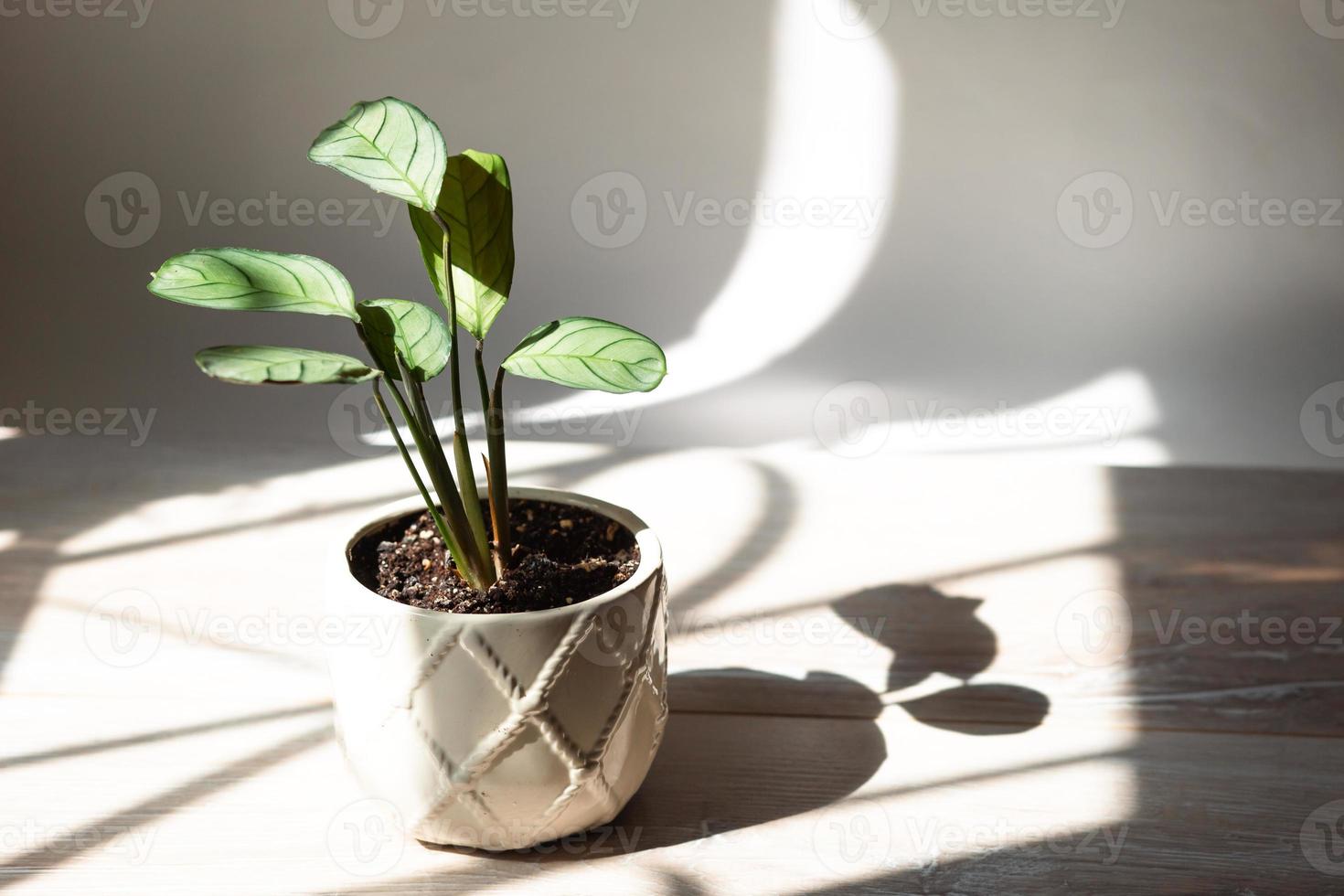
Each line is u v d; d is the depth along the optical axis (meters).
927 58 1.80
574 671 0.74
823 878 0.78
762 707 0.90
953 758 0.86
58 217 1.93
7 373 1.81
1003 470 1.16
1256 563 1.03
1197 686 0.91
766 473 1.14
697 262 1.92
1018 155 1.84
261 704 0.89
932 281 1.92
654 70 1.82
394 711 0.75
